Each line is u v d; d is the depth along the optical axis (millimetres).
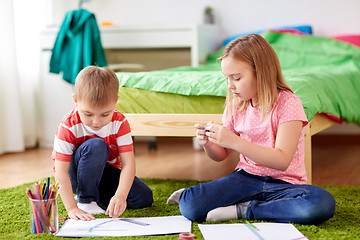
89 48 3025
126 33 3318
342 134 3525
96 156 1539
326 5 3492
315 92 1969
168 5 3771
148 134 2029
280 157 1399
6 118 3152
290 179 1509
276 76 1496
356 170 2461
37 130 3494
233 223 1426
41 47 3334
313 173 2408
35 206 1359
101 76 1422
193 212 1468
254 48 1447
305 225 1397
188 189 1513
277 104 1475
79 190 1599
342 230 1387
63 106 3338
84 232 1366
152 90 2016
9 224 1499
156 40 3275
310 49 3252
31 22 3404
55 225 1374
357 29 3453
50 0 3602
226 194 1486
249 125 1528
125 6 3834
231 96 1599
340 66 3062
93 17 3066
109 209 1441
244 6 3648
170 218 1498
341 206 1680
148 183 2131
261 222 1437
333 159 2779
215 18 3717
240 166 1588
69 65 3076
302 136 1562
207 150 1573
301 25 3463
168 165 2656
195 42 3201
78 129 1550
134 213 1600
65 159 1523
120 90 2076
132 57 3646
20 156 3023
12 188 2035
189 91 1955
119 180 1564
